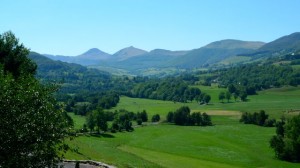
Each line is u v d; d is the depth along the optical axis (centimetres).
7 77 1719
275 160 10969
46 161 1708
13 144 1619
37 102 1711
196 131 15900
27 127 1641
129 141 13188
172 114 18925
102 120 14625
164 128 16888
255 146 12788
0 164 1581
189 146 12406
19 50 4916
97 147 9362
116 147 10731
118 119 16162
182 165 8225
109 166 5147
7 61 4547
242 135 14862
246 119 18312
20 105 1659
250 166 9912
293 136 11269
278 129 14188
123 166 5941
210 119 18500
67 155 5512
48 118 1712
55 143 1744
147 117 19412
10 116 1620
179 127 17350
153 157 9294
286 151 11031
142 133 15325
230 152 11556
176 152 11250
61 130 1753
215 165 9019
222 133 15288
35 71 5053
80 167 4828
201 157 10562
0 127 1606
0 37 4794
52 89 1844
